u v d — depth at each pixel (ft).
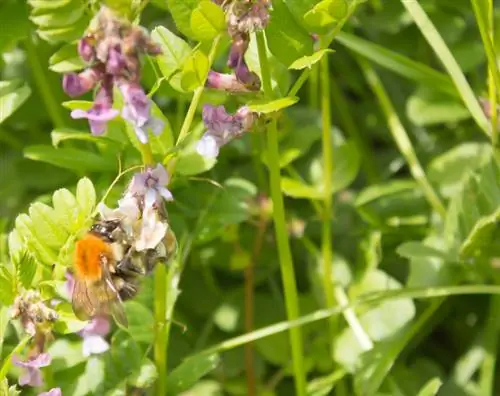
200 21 0.94
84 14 0.95
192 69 0.95
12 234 0.98
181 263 1.08
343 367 1.10
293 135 1.17
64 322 0.98
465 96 1.08
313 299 1.16
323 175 1.16
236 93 0.98
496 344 1.14
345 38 1.13
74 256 0.95
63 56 0.96
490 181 1.09
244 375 1.16
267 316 1.17
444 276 1.12
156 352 1.03
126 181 1.07
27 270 0.97
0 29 1.08
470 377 1.17
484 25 1.04
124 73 0.91
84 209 0.98
